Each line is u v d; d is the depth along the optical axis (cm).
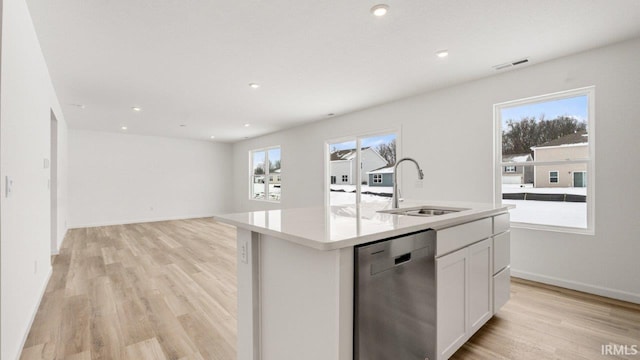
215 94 412
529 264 321
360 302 118
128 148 752
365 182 522
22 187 201
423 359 152
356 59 302
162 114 533
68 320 231
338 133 548
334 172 581
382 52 286
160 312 245
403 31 247
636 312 241
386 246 129
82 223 691
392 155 480
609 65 272
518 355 184
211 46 271
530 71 320
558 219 312
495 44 270
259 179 809
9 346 168
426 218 168
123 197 745
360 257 118
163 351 190
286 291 137
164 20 229
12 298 174
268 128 671
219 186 898
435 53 289
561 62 299
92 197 706
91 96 419
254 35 253
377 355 125
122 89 388
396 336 135
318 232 125
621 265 267
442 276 165
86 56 289
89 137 703
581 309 247
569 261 296
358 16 225
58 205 464
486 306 212
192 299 272
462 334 183
